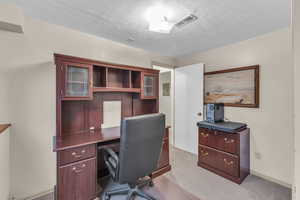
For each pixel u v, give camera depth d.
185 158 2.93
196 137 3.07
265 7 1.56
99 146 1.85
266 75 2.18
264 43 2.20
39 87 1.85
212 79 2.87
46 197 1.80
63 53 2.04
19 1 1.49
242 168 2.13
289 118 1.98
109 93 2.49
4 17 1.49
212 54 2.90
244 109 2.41
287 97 1.99
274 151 2.10
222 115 2.61
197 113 3.05
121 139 1.41
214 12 1.67
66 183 1.55
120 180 1.49
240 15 1.72
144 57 3.01
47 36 1.91
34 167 1.81
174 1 1.48
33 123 1.81
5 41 1.65
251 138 2.32
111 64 2.22
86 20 1.86
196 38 2.38
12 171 1.68
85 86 1.99
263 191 1.90
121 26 2.02
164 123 1.67
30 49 1.79
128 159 1.45
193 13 1.69
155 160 1.67
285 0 1.45
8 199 1.61
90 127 2.27
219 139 2.29
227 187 1.99
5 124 1.62
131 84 2.69
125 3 1.52
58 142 1.67
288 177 1.98
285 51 2.01
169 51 3.08
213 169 2.37
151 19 1.79
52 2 1.50
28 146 1.78
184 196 1.82
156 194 1.86
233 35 2.26
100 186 2.04
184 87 3.33
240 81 2.45
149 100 2.93
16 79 1.71
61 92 1.79
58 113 1.78
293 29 0.43
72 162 1.59
